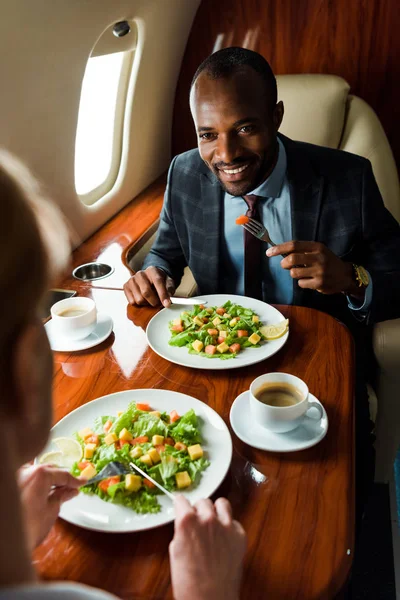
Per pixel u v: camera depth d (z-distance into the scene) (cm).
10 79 154
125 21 204
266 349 141
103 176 249
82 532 91
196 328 151
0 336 41
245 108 159
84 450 105
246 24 274
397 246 180
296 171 180
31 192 44
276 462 106
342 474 102
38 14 150
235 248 193
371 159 232
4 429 41
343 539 89
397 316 173
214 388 129
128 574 84
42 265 42
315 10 265
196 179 193
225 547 74
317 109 238
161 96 273
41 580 83
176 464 99
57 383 133
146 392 123
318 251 156
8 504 39
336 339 147
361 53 270
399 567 184
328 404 121
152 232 241
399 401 193
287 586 81
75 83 187
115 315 164
